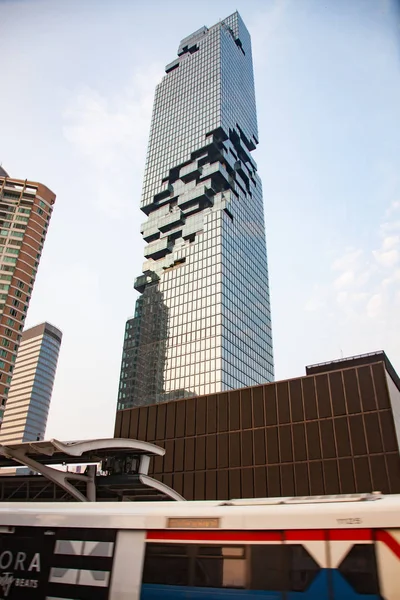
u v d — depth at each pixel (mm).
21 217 125562
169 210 165375
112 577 10281
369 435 36125
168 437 47188
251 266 156125
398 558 8461
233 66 188125
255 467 40375
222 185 162250
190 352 129625
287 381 42375
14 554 11578
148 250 161125
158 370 133250
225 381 121312
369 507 9172
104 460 30094
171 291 145125
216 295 133250
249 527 9734
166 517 10586
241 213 160250
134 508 11109
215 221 147250
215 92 172125
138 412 51156
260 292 156875
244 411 43594
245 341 137125
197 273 141875
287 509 9727
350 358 50844
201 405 46781
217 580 9430
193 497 42406
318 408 39531
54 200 136000
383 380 37438
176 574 9812
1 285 114812
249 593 9055
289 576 8969
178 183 167250
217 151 163625
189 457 44656
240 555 9523
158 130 185000
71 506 11828
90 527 11141
